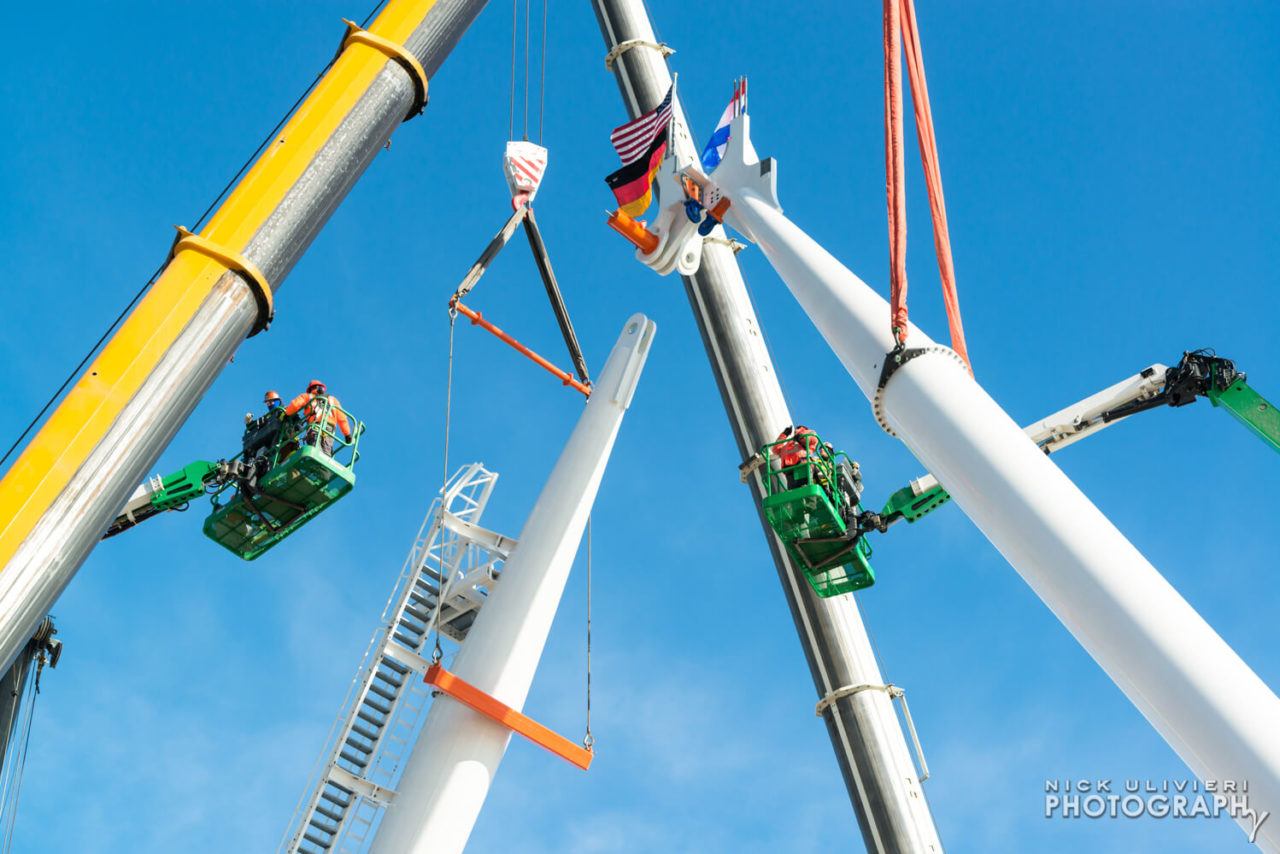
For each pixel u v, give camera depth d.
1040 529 13.26
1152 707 12.23
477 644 19.88
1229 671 11.98
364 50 14.39
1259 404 21.97
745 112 22.70
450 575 21.41
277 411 21.91
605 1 34.59
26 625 10.52
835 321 16.70
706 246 29.94
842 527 21.95
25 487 10.93
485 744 19.31
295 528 22.70
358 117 13.89
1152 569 12.80
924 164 16.91
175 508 22.67
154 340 11.90
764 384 28.88
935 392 14.74
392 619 20.66
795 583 26.81
